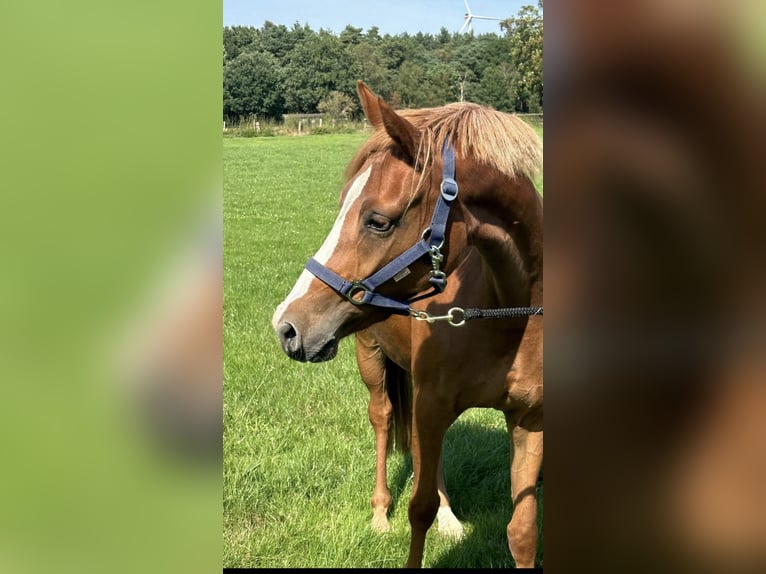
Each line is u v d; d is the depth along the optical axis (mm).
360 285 2098
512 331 2414
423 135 2090
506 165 2145
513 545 2625
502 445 4070
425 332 2543
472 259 2500
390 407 3676
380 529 3279
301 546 3100
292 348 2102
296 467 3658
